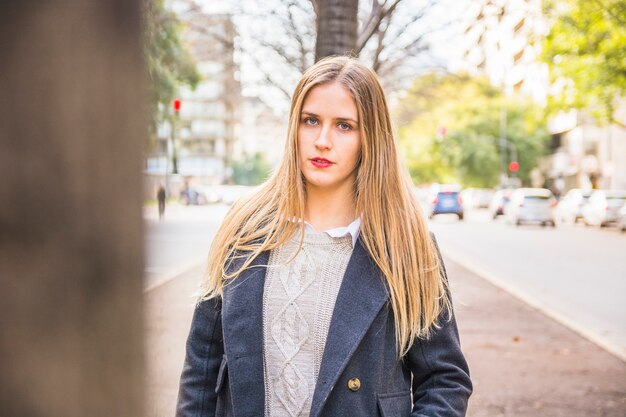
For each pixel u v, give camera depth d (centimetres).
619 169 4838
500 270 1465
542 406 521
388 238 167
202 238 2184
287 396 160
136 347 98
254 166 11231
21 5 87
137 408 98
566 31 1980
